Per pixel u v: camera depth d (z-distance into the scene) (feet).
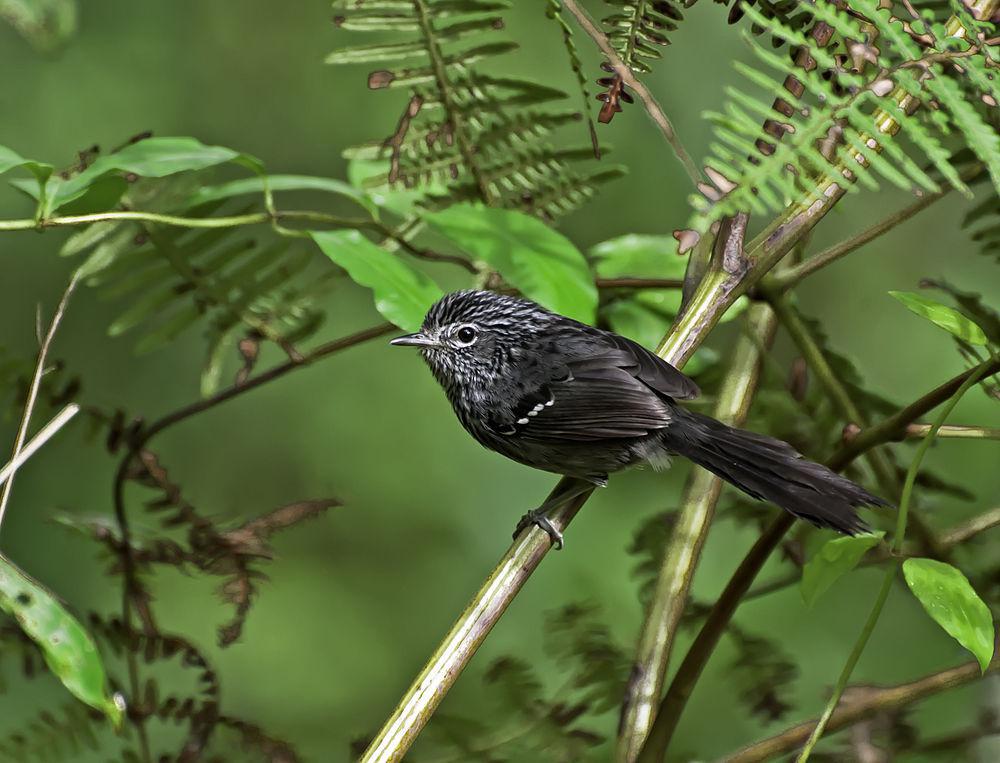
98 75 54.85
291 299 23.62
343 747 47.75
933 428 17.24
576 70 18.78
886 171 13.57
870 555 21.15
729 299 18.47
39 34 21.39
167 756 20.47
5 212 52.70
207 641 50.93
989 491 33.96
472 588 52.49
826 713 16.60
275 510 20.76
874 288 50.37
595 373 24.84
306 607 52.19
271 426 55.52
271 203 21.15
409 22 22.31
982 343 17.30
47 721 20.72
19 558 52.03
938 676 19.24
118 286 23.03
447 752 22.06
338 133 57.26
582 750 22.12
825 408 24.52
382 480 53.93
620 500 47.52
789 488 19.15
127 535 21.22
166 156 20.02
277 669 50.60
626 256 25.86
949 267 49.01
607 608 44.60
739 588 18.61
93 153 20.27
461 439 54.60
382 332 23.59
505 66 50.21
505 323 26.58
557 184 23.75
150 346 23.45
